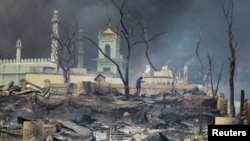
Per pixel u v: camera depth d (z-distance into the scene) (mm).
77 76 78688
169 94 54375
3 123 28859
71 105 42938
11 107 39875
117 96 50344
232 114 41844
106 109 42781
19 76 93500
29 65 92875
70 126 28125
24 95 42781
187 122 42625
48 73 74000
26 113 38875
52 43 90625
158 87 63375
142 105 43531
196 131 36031
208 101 46344
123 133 31094
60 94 47594
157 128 37750
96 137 27734
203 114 43625
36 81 73375
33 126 19500
